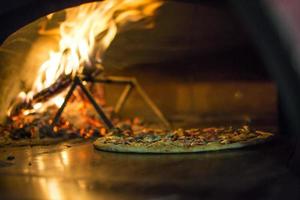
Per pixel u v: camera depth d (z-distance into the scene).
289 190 0.69
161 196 0.68
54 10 0.97
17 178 0.80
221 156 0.92
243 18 0.73
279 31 0.65
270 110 1.57
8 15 0.96
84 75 1.30
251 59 1.49
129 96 1.59
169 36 1.36
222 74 1.58
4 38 0.98
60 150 1.05
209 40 1.39
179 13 1.23
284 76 0.70
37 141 1.16
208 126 1.40
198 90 1.64
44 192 0.72
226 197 0.66
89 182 0.77
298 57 0.65
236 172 0.80
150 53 1.43
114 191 0.71
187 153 0.96
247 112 1.60
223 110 1.62
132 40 1.34
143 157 0.94
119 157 0.95
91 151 1.03
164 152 0.96
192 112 1.65
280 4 0.62
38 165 0.90
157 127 1.39
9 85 1.16
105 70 1.44
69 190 0.73
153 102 1.62
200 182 0.74
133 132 1.21
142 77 1.58
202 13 1.22
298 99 0.71
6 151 1.05
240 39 1.38
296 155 0.79
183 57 1.49
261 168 0.82
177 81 1.63
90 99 1.26
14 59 1.11
